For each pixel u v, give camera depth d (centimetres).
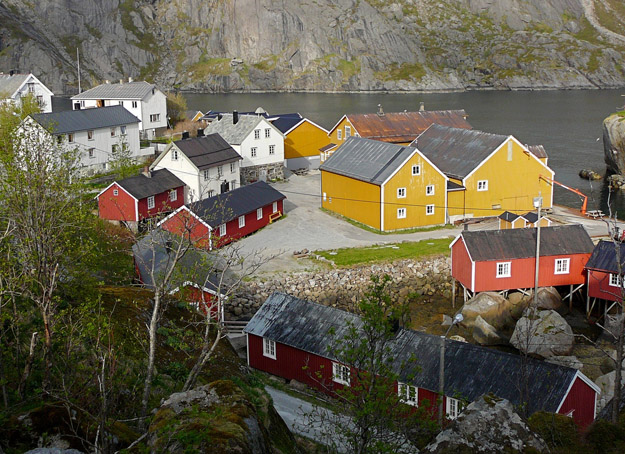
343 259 5284
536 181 6569
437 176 6128
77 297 2484
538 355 4006
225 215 5484
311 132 8819
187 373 2483
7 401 1814
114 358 1798
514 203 6531
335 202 6600
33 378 1988
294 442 2336
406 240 5791
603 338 4350
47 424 1584
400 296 5028
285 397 3269
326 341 3472
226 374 2723
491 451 1473
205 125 10106
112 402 1717
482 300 4638
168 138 9800
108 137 7644
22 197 2130
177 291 3334
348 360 1867
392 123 8538
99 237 3234
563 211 6712
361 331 3416
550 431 1906
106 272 3625
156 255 3569
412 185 6044
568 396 2872
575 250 4762
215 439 1450
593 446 1828
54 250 2209
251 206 5900
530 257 4731
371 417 1748
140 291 3212
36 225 2064
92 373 1759
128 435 1666
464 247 4769
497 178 6388
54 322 1980
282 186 7750
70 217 2319
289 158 8694
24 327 2162
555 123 14562
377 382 1778
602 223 6231
